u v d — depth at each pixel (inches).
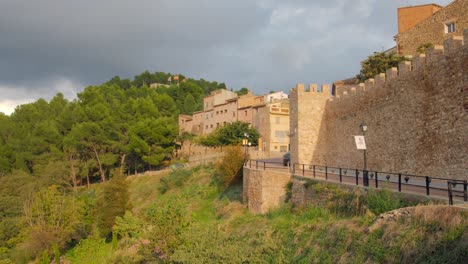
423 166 823.1
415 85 860.6
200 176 1851.6
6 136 2635.3
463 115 718.5
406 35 1708.9
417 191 600.7
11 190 1863.9
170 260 610.5
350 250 513.3
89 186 2456.9
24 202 1593.3
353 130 1127.0
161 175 2274.9
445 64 770.8
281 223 781.9
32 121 2807.6
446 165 755.4
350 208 671.8
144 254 734.5
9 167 2365.9
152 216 765.3
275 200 1002.7
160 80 7066.9
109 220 1362.0
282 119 2539.4
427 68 822.5
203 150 2733.8
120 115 2706.7
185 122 3565.5
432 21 1584.6
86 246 1168.2
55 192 1524.4
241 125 2484.0
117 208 1389.0
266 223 841.5
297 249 614.5
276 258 607.2
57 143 2527.1
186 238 633.0
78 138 2444.6
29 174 2193.7
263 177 1026.7
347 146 1154.7
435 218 432.5
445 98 766.5
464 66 721.6
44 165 2277.3
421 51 1486.2
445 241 398.9
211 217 1223.5
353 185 696.4
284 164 1423.5
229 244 601.0
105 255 1020.5
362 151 1070.4
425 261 401.1
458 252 374.9
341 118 1198.9
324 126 1290.6
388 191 599.2
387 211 555.2
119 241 1167.6
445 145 761.0
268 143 2488.9
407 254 427.2
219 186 1547.7
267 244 637.3
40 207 1432.1
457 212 414.3
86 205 1555.1
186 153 2913.4
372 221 532.1
